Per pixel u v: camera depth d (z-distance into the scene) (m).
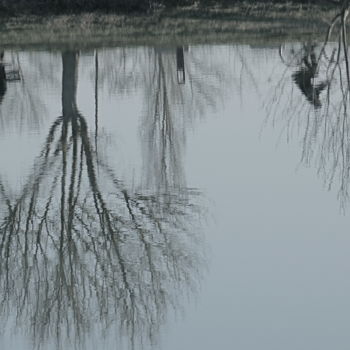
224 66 58.19
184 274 27.70
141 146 42.22
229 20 76.12
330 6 76.56
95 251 31.31
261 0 80.75
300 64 54.31
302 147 38.53
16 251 31.62
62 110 50.53
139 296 26.56
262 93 50.00
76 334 25.12
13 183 37.84
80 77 59.44
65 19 75.31
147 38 72.00
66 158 41.50
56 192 37.34
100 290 27.41
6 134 45.47
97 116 48.88
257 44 67.62
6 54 66.62
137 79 58.72
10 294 27.70
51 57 64.94
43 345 24.97
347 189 33.72
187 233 30.92
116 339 24.70
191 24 75.19
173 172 37.22
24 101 51.12
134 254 30.08
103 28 73.75
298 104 42.97
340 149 36.59
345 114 38.56
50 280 28.69
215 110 47.81
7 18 75.88
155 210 33.91
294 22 74.44
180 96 52.25
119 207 35.06
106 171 38.88
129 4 78.50
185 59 63.22
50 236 33.09
